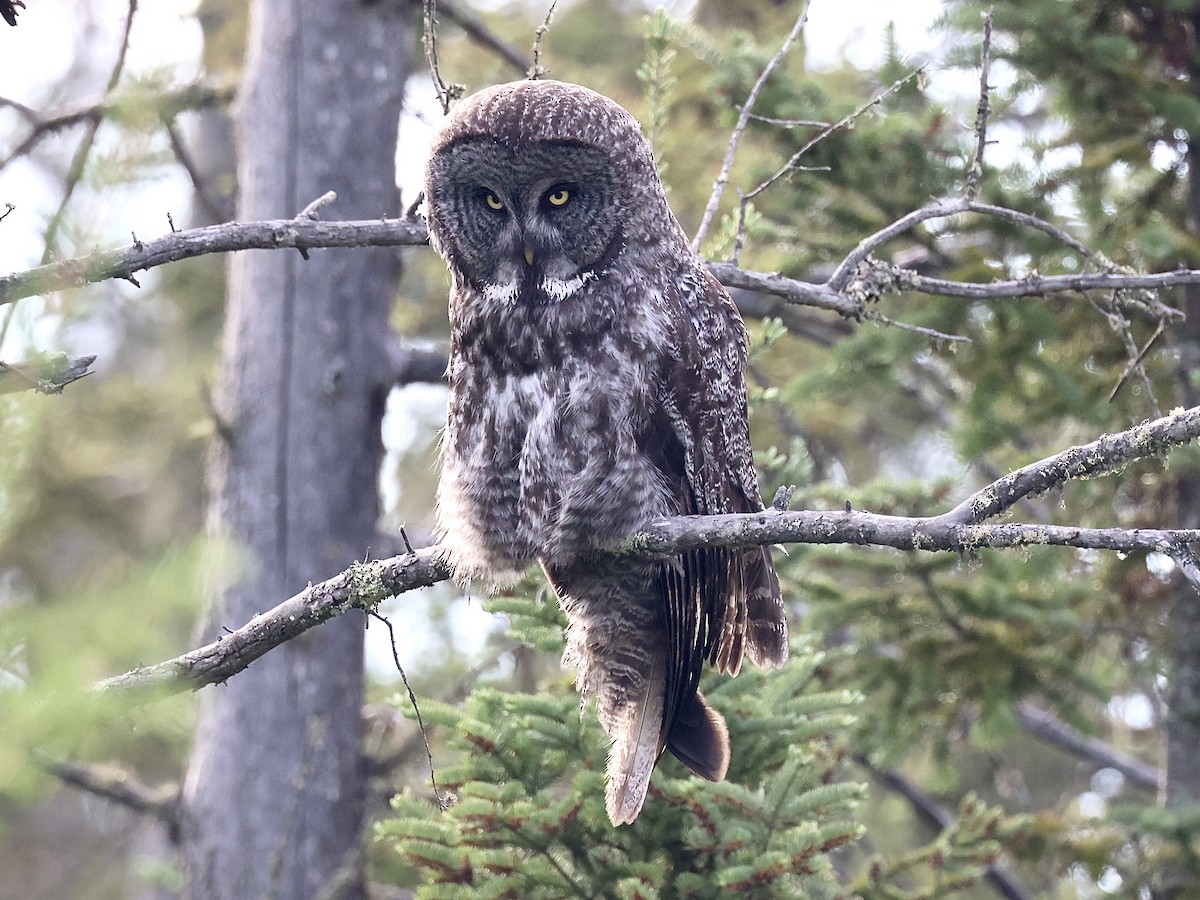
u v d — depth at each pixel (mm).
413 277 23344
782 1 22188
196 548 4086
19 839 27375
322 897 11711
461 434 9602
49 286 5172
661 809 10008
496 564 9586
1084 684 14023
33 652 4039
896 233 10312
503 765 10180
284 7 14797
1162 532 5941
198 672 8195
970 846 11352
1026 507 18203
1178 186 15461
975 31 13742
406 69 15086
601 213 9289
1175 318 10297
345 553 14445
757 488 10188
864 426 24391
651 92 10914
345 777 14438
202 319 25312
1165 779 15258
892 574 14438
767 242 16734
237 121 14898
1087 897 17312
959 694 14633
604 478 9156
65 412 12062
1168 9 14531
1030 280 10312
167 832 14383
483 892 9430
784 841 9305
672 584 9383
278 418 14477
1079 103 14406
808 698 10453
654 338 9250
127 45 7383
